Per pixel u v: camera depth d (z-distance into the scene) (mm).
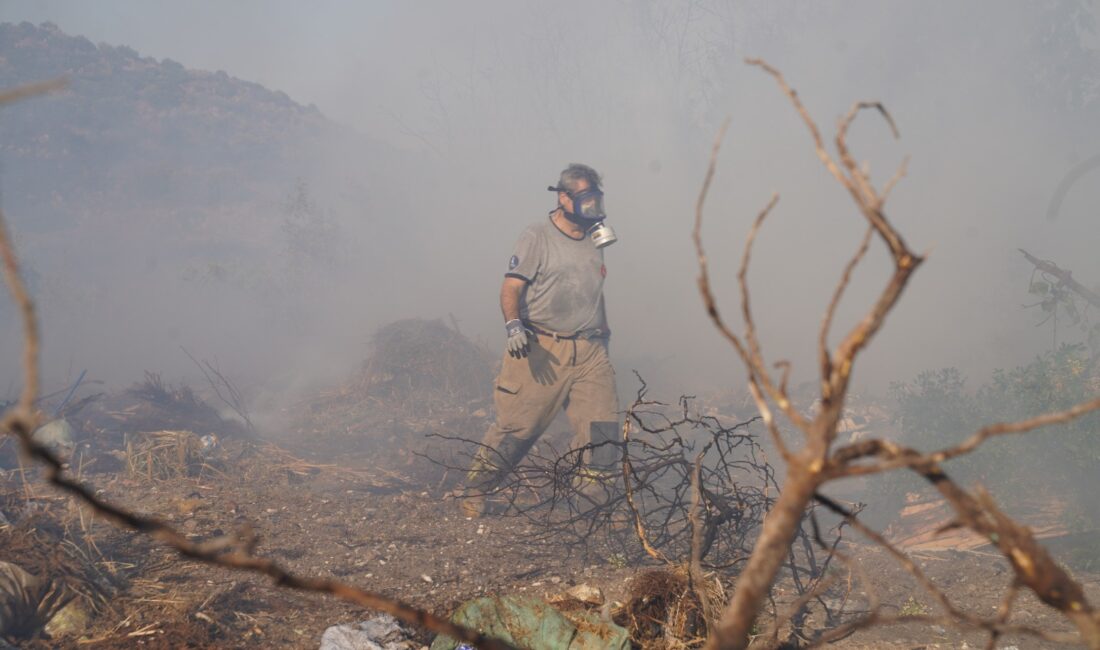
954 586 4277
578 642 2875
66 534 4156
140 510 4898
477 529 4961
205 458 6098
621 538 4660
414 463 6727
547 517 4852
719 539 4246
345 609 3738
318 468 6523
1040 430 5324
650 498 5625
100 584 3652
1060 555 4797
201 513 4949
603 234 5367
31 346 751
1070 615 1058
